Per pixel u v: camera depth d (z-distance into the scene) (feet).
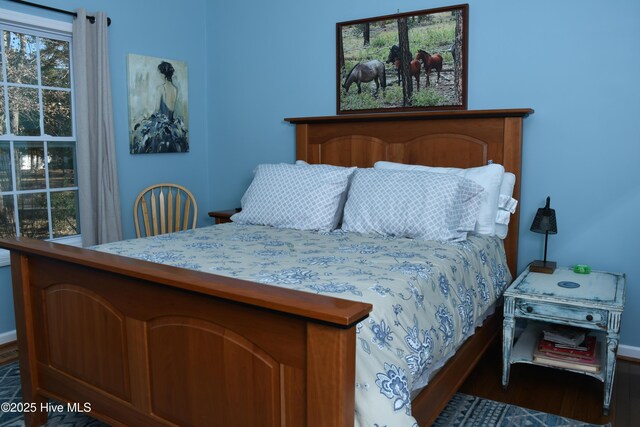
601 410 7.54
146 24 12.28
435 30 10.47
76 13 10.59
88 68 10.85
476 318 7.48
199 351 5.09
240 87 13.38
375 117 10.94
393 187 8.99
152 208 12.00
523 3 9.64
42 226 10.89
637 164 8.95
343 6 11.62
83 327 6.29
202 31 13.74
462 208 8.86
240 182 13.71
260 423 4.71
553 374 8.80
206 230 9.59
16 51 10.19
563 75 9.41
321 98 12.17
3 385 8.32
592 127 9.25
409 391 5.01
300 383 4.36
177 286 4.87
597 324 7.36
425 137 10.61
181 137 13.33
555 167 9.66
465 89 10.32
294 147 12.68
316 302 4.20
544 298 7.65
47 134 10.82
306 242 8.37
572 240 9.66
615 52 8.93
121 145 12.00
